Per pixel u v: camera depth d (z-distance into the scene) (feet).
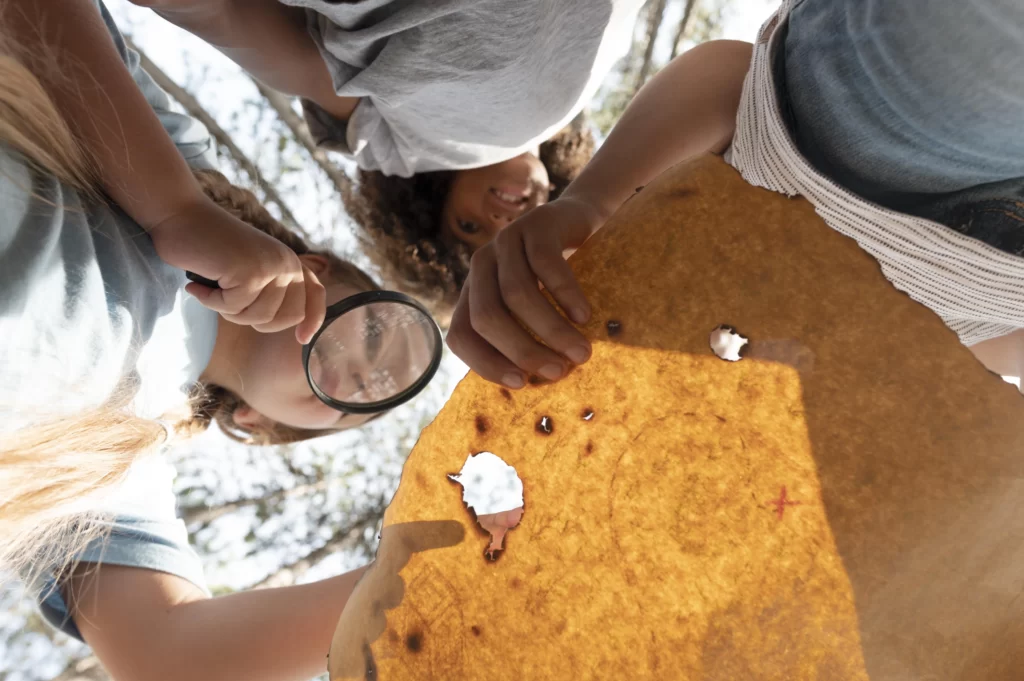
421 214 3.00
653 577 0.86
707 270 0.88
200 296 1.31
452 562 0.89
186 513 4.81
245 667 1.49
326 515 5.39
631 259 0.92
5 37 1.19
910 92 0.99
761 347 0.85
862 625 0.79
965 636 0.77
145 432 1.36
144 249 1.36
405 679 0.88
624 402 0.89
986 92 0.92
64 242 1.11
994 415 0.76
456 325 1.16
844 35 1.06
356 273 2.24
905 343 0.80
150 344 1.49
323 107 2.34
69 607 1.64
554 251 1.11
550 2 1.70
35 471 1.05
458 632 0.88
